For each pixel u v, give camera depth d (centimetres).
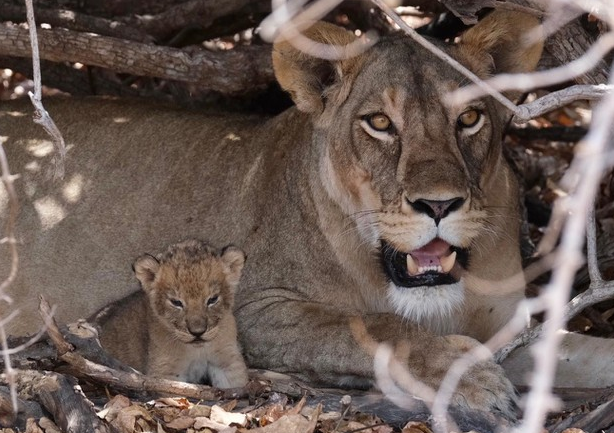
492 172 980
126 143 1155
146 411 833
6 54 1213
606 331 1183
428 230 891
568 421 830
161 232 1114
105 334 953
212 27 1386
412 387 894
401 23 681
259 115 1271
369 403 873
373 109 941
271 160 1095
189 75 1200
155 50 1190
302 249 1035
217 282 909
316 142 1026
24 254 1124
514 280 1045
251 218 1085
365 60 973
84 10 1322
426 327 1001
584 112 1636
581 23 1029
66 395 805
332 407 871
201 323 894
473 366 894
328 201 1007
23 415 815
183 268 902
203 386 879
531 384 957
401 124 929
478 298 1022
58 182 1140
